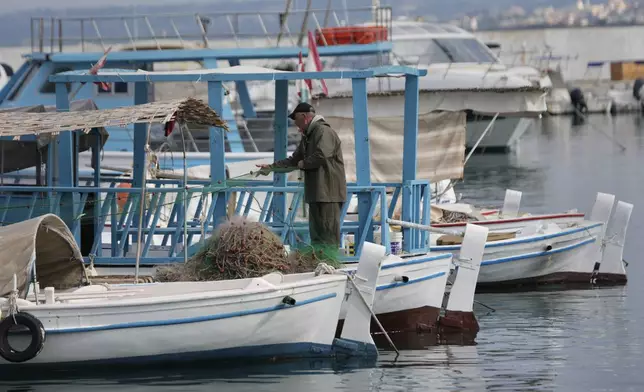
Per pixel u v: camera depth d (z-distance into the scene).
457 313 36.84
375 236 41.06
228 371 31.16
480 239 36.94
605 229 48.16
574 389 29.95
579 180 95.62
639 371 31.77
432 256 36.53
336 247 35.19
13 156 42.50
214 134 37.19
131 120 32.50
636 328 37.72
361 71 37.47
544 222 50.75
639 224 65.94
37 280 32.72
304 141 35.28
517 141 123.50
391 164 55.00
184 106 34.78
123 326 30.28
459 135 56.88
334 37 71.44
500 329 37.62
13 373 30.36
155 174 44.97
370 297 33.00
